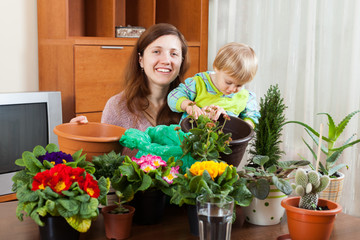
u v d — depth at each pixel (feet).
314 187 3.62
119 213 3.71
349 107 8.21
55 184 3.45
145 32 6.38
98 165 4.19
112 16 9.81
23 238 3.71
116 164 4.13
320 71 8.91
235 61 6.05
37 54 10.25
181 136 4.32
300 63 9.12
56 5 9.44
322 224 3.53
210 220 3.28
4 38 9.82
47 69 9.90
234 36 10.86
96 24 10.30
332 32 8.66
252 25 10.37
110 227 3.68
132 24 11.25
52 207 3.36
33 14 10.10
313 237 3.57
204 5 10.94
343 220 4.26
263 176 4.04
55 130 4.58
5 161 7.84
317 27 8.97
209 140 4.10
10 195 8.00
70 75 9.29
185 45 6.60
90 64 9.38
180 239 3.74
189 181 3.71
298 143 9.19
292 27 9.16
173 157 4.12
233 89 6.27
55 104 8.44
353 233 3.95
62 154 3.83
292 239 3.71
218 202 3.27
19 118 7.97
